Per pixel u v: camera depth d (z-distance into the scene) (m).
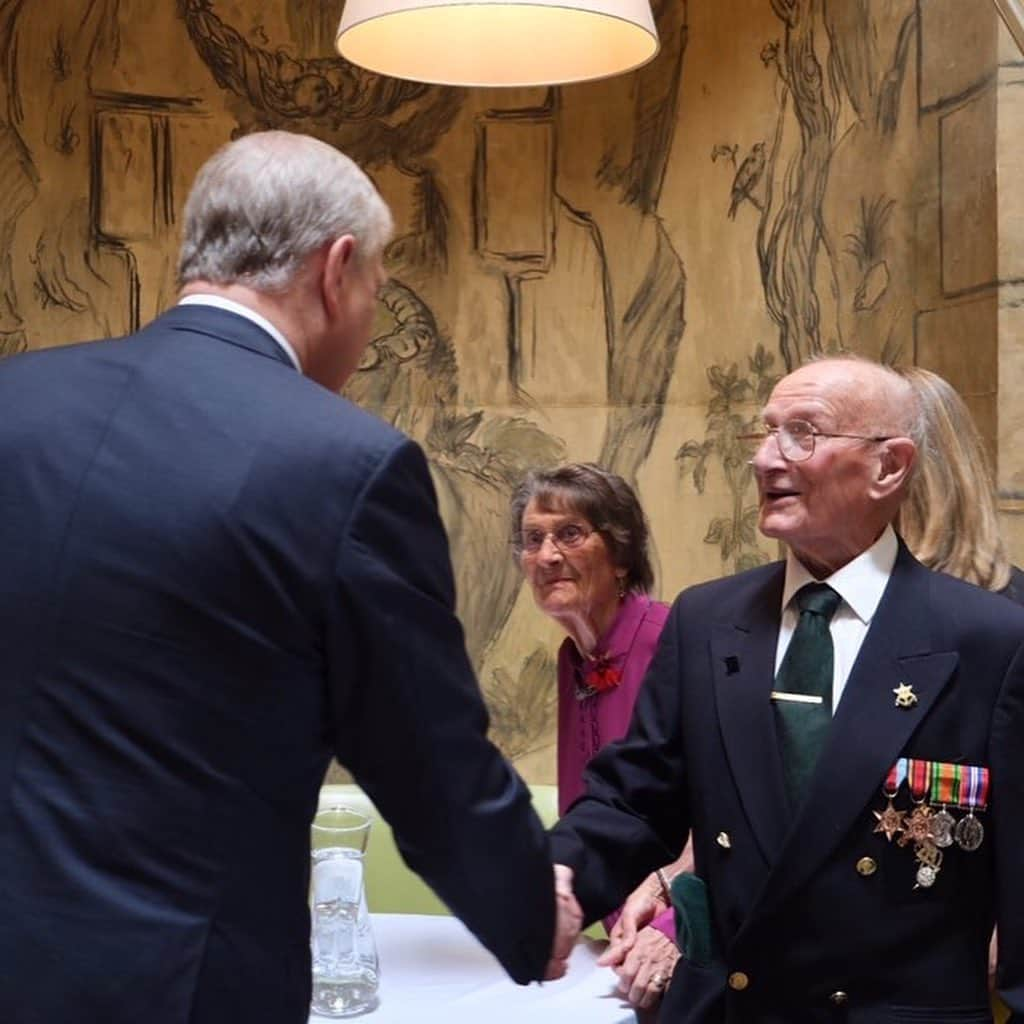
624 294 5.97
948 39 4.71
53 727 1.59
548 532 3.21
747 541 5.55
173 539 1.62
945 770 2.05
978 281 4.53
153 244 6.19
